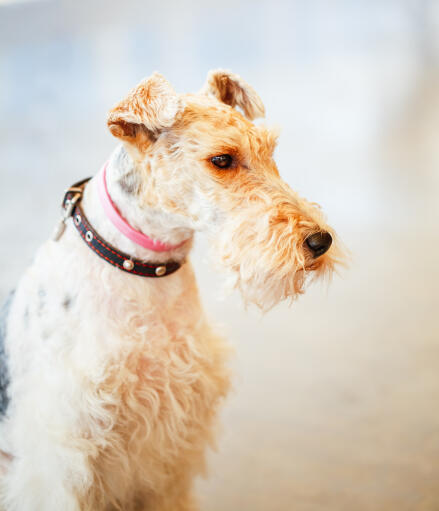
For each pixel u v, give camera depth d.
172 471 1.81
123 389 1.53
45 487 1.51
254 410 2.72
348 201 6.15
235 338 3.42
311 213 1.56
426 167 7.55
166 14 16.66
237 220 1.49
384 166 7.58
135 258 1.56
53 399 1.49
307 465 2.35
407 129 9.57
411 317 3.67
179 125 1.48
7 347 1.62
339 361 3.15
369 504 2.12
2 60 13.12
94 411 1.48
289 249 1.45
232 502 2.15
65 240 1.61
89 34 14.87
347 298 4.02
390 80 12.48
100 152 7.62
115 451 1.56
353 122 9.88
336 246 1.62
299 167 7.46
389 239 5.14
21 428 1.54
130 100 1.47
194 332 1.71
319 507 2.11
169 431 1.63
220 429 1.98
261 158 1.56
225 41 14.38
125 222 1.55
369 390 2.87
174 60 12.80
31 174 6.57
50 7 17.20
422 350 3.24
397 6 17.25
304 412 2.70
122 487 1.63
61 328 1.51
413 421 2.61
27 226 4.90
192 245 1.72
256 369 3.08
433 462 2.33
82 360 1.49
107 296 1.54
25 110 9.97
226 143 1.48
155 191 1.50
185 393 1.65
